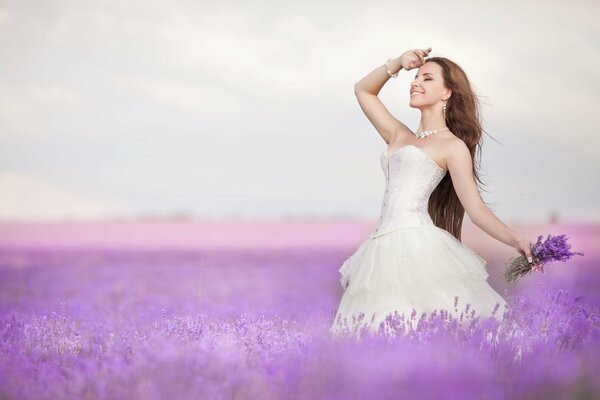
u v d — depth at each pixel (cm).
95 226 3077
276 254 2702
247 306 1182
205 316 787
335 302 1384
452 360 548
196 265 2411
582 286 1449
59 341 693
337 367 536
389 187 747
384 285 711
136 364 570
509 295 798
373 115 789
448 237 729
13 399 519
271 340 663
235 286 1784
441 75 748
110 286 1761
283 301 1384
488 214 697
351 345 591
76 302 1248
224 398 506
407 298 705
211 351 601
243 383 525
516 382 524
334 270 2223
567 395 503
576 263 1806
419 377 509
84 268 2300
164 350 596
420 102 748
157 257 2650
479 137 759
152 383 528
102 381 532
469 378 514
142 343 680
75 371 577
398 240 715
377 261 723
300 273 2145
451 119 753
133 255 2700
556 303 763
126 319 976
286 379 530
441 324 637
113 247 2911
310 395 502
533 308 749
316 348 586
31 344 680
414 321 693
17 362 596
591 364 545
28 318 952
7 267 2286
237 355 596
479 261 735
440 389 497
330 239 3077
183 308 1052
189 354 584
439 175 729
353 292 730
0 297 1487
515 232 682
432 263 707
